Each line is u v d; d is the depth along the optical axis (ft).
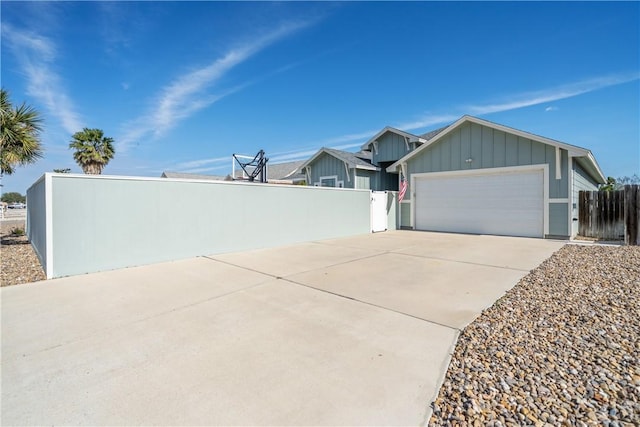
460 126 40.47
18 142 28.22
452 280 17.33
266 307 13.08
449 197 42.04
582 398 6.74
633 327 10.33
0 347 9.57
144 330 10.80
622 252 25.30
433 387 7.34
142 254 22.08
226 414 6.41
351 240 34.83
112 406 6.70
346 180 54.60
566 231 33.12
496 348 9.20
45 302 13.88
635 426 5.85
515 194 36.52
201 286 16.38
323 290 15.52
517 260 22.76
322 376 7.86
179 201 24.04
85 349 9.41
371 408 6.60
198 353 9.12
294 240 32.65
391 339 10.00
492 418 6.20
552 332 10.16
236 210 27.68
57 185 18.70
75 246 19.30
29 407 6.68
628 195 30.40
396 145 55.67
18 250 28.91
